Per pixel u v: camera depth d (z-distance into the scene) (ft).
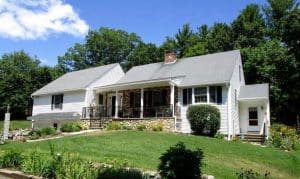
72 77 133.80
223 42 146.51
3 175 37.91
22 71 209.77
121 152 53.88
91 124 102.73
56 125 118.21
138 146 59.31
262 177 44.45
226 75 88.07
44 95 127.85
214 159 54.80
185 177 29.84
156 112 93.56
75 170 31.40
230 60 96.43
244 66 127.44
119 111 104.68
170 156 30.63
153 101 101.04
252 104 91.61
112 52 213.66
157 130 85.05
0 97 167.32
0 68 200.85
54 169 33.65
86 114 108.17
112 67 124.26
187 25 189.57
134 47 218.38
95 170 31.68
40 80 179.83
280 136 81.41
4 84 168.86
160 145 60.80
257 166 54.90
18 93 171.01
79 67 214.48
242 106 93.04
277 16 148.36
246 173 38.06
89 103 112.57
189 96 90.53
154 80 91.35
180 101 91.91
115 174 30.27
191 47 160.66
